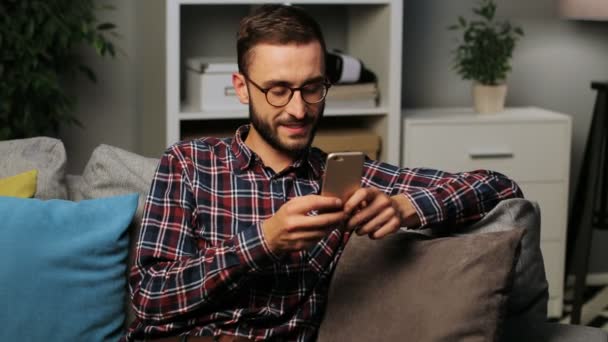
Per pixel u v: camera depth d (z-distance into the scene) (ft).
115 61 11.34
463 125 10.84
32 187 6.69
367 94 10.64
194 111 10.28
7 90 9.91
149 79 10.87
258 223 5.16
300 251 5.57
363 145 10.70
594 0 11.17
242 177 5.81
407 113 11.28
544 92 12.37
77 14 10.52
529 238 5.86
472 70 11.30
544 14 12.17
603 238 12.67
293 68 5.38
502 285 5.18
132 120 11.49
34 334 5.97
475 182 5.94
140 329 5.63
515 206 5.88
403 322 5.24
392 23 10.36
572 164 12.59
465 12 11.98
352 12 11.57
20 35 9.87
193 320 5.53
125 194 6.81
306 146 5.56
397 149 10.64
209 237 5.66
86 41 11.09
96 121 11.38
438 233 5.93
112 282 6.22
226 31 11.49
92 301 6.12
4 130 10.12
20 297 5.96
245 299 5.55
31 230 6.08
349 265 5.60
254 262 5.13
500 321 5.19
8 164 6.93
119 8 11.25
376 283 5.47
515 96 12.31
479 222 5.87
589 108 12.50
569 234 11.68
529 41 12.21
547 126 11.00
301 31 5.42
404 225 5.64
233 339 5.40
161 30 10.16
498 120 10.87
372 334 5.32
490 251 5.24
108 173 6.86
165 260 5.57
